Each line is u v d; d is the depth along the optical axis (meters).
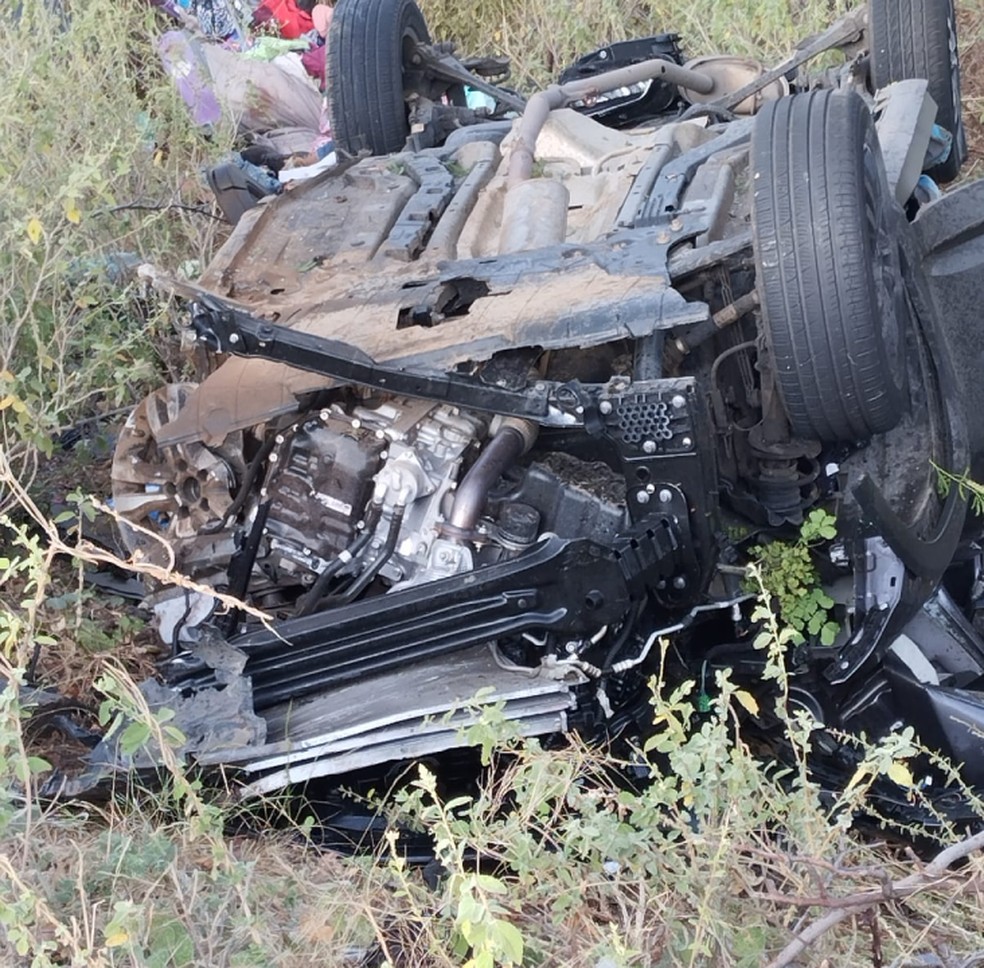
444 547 3.58
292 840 3.37
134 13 6.85
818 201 3.36
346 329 3.62
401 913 2.94
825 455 3.78
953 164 5.34
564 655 3.50
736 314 3.61
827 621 3.79
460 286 3.76
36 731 3.60
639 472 3.41
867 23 5.16
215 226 5.56
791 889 2.88
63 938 2.44
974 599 4.32
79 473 4.81
